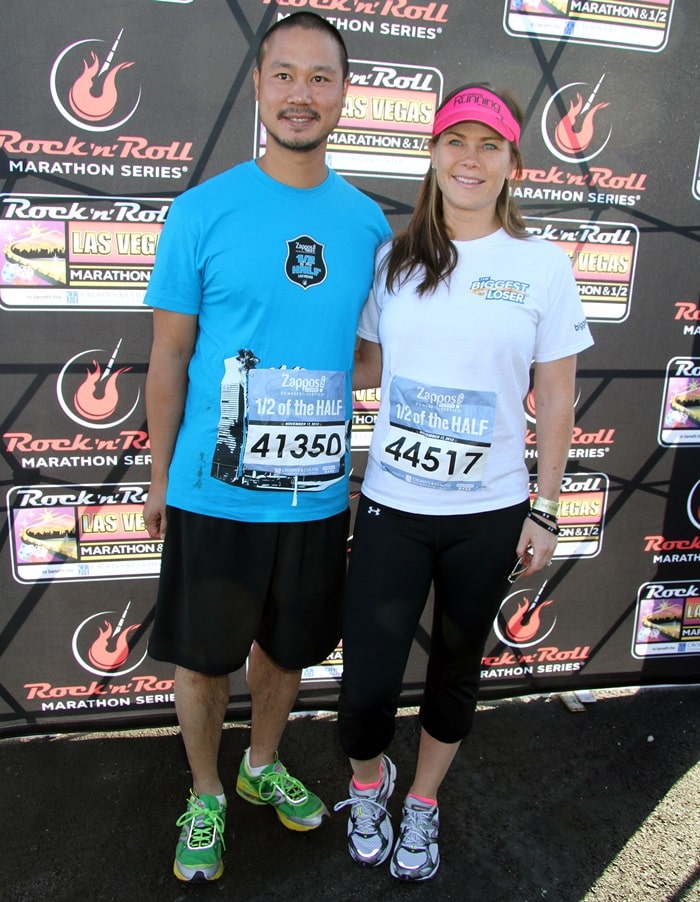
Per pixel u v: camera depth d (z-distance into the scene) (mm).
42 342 2062
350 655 1656
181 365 1649
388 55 2006
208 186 1563
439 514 1582
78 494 2188
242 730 2334
